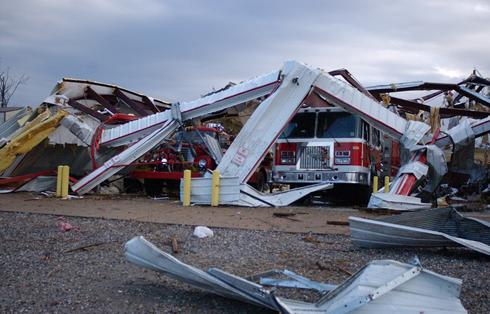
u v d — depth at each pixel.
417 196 14.94
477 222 7.84
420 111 23.41
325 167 15.56
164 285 5.59
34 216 10.91
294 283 5.49
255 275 5.90
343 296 4.11
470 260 7.27
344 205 16.50
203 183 14.05
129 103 21.69
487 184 20.47
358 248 7.97
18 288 5.37
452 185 20.59
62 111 17.20
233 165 14.33
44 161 18.22
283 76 14.67
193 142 17.72
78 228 9.39
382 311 3.89
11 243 7.85
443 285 4.21
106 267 6.38
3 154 16.09
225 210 12.74
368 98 14.96
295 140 15.97
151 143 15.91
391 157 19.50
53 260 6.73
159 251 5.07
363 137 15.69
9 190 16.45
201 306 4.89
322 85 14.66
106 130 17.12
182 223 10.18
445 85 21.66
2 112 29.58
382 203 12.59
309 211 12.96
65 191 15.26
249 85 15.22
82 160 18.73
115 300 5.03
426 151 14.25
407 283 4.11
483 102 21.27
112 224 9.95
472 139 15.80
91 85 21.03
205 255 7.26
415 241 7.59
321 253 7.58
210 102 15.61
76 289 5.38
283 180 16.00
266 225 10.23
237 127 21.02
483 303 5.11
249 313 4.71
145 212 11.89
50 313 4.59
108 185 18.16
